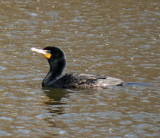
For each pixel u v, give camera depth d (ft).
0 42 71.67
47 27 81.35
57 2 97.71
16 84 53.21
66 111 44.57
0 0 97.14
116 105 46.19
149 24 84.48
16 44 70.90
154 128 40.34
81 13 90.63
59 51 54.60
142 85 52.70
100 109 45.11
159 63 62.54
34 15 88.17
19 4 94.99
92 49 69.51
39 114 43.75
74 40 74.23
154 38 75.92
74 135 38.86
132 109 44.98
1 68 59.06
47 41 73.20
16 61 62.44
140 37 76.48
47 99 48.29
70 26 82.38
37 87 52.70
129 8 94.99
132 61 63.62
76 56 65.82
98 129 40.14
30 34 76.84
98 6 95.91
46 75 54.54
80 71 59.00
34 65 61.05
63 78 53.62
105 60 64.13
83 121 41.98
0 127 40.50
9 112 44.19
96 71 59.00
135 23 85.05
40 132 39.45
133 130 39.91
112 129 40.11
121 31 80.07
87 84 52.85
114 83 52.85
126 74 57.57
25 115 43.45
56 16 88.02
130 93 49.85
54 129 40.14
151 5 97.35
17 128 40.32
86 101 47.60
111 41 74.13
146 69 59.72
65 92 51.03
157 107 45.50
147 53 67.67
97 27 82.23
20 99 48.06
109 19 87.40
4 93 49.85
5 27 80.38
